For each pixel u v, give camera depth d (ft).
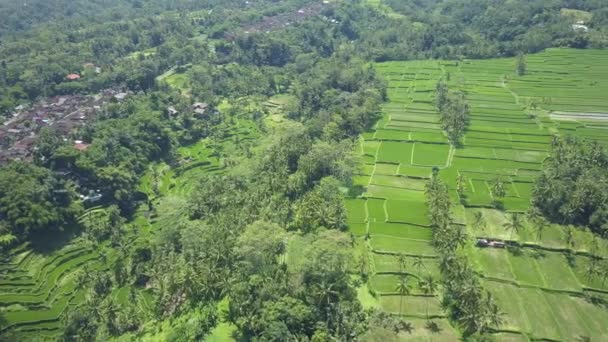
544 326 390.42
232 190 580.30
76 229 565.53
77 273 503.20
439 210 494.18
